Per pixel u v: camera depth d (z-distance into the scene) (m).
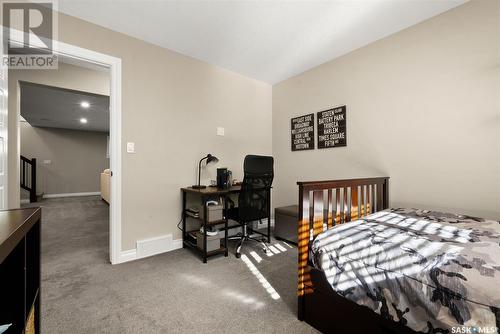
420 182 2.07
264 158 2.45
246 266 2.12
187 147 2.69
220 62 2.88
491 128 1.71
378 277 1.05
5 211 0.87
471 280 0.84
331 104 2.80
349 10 1.92
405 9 1.90
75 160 7.41
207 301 1.56
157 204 2.44
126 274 1.94
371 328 1.09
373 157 2.40
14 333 0.73
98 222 3.70
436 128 1.98
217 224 2.45
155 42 2.40
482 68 1.75
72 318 1.38
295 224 2.73
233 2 1.82
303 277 1.37
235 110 3.17
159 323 1.34
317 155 2.97
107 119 5.87
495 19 1.70
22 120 6.30
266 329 1.30
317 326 1.30
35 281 0.92
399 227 1.40
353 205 1.81
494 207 1.71
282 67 3.02
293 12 1.94
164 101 2.49
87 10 1.90
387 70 2.29
